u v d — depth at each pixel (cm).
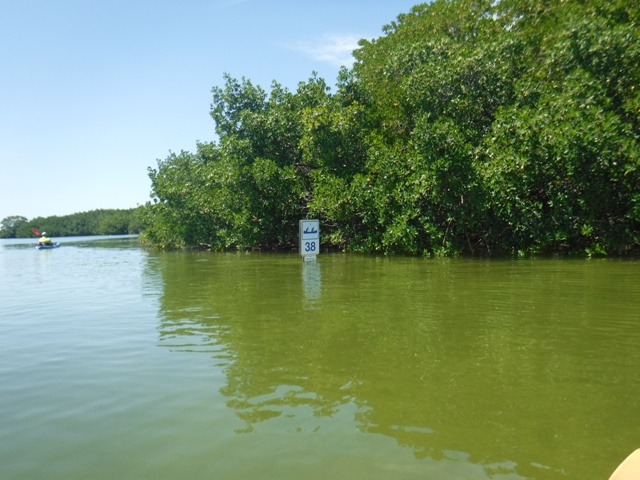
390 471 261
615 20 1684
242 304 802
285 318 670
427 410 341
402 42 2475
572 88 1577
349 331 579
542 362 443
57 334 634
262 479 256
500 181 1612
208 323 658
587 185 1505
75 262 2222
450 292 861
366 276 1153
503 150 1631
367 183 2023
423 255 1834
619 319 611
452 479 252
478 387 383
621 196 1520
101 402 379
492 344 506
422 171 1773
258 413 345
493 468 263
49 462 285
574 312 659
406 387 387
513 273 1127
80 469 276
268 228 2516
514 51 1861
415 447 288
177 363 474
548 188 1641
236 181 2441
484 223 1784
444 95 1914
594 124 1441
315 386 395
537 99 1758
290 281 1105
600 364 435
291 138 2444
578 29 1599
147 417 346
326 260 1703
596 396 361
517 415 330
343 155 2223
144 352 520
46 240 4231
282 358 477
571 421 320
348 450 286
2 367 485
